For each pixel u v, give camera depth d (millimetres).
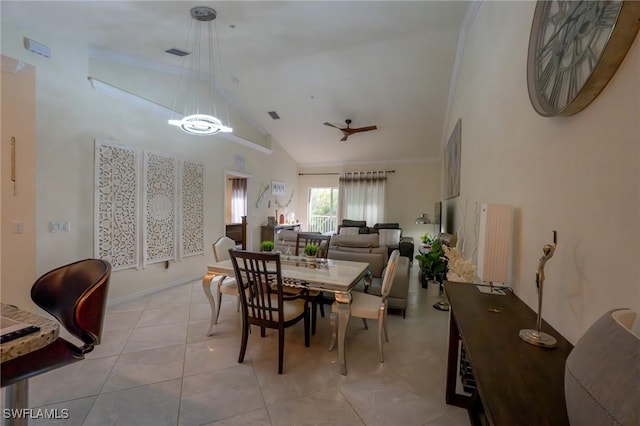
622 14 807
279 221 7719
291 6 2893
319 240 3715
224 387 2004
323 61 4379
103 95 3441
